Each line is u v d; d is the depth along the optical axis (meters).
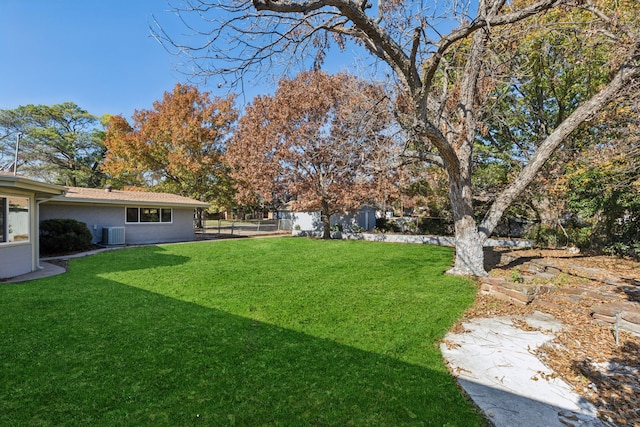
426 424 2.41
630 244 9.12
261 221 33.66
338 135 13.34
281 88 15.12
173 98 24.17
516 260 9.26
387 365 3.28
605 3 7.02
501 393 2.89
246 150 16.91
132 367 3.13
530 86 13.06
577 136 11.22
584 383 3.07
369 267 8.75
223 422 2.37
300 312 4.91
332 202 16.69
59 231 11.15
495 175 14.28
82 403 2.55
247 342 3.77
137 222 15.52
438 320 4.64
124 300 5.41
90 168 31.36
